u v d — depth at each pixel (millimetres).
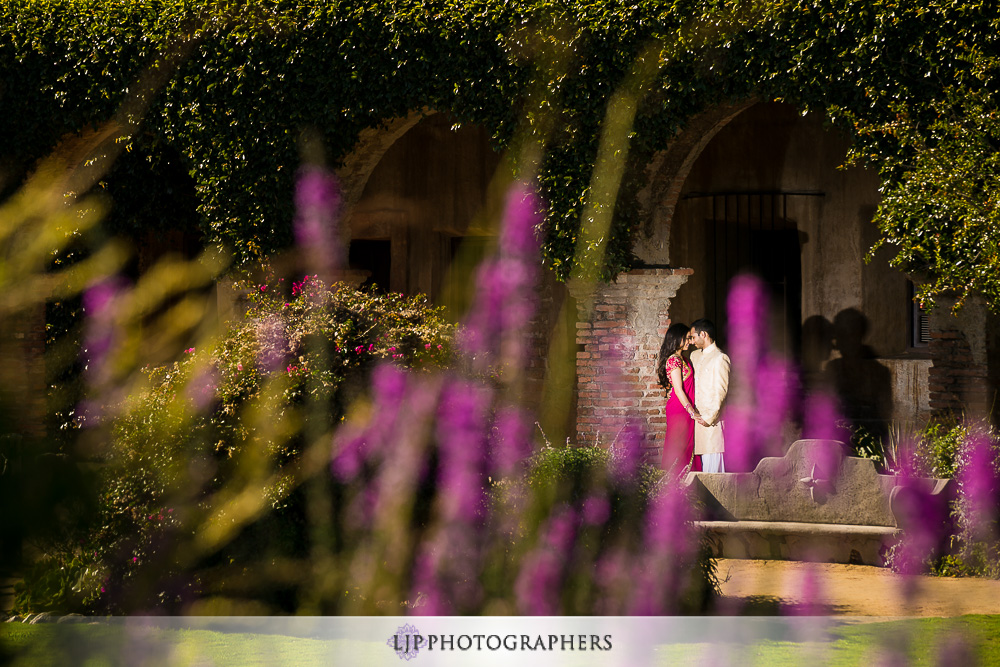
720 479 10227
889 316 17109
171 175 17344
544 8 13648
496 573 6230
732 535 9859
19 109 16328
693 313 17922
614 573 6531
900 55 11625
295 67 15094
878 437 15531
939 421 11867
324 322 6145
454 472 5898
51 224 1200
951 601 7422
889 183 11695
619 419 13141
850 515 9789
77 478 1131
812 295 17422
